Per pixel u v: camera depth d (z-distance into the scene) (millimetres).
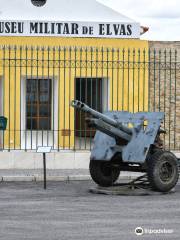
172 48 26406
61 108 25016
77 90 25891
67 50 25141
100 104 25688
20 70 23031
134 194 18031
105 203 16672
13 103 24781
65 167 23484
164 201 17016
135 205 16375
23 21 25656
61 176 21156
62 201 16984
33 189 19172
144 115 18578
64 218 14664
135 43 25812
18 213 15258
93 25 26078
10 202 16797
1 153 23328
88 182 20734
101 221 14312
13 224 13984
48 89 25438
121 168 18891
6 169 23234
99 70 25203
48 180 21062
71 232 13195
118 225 13883
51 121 25516
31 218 14648
